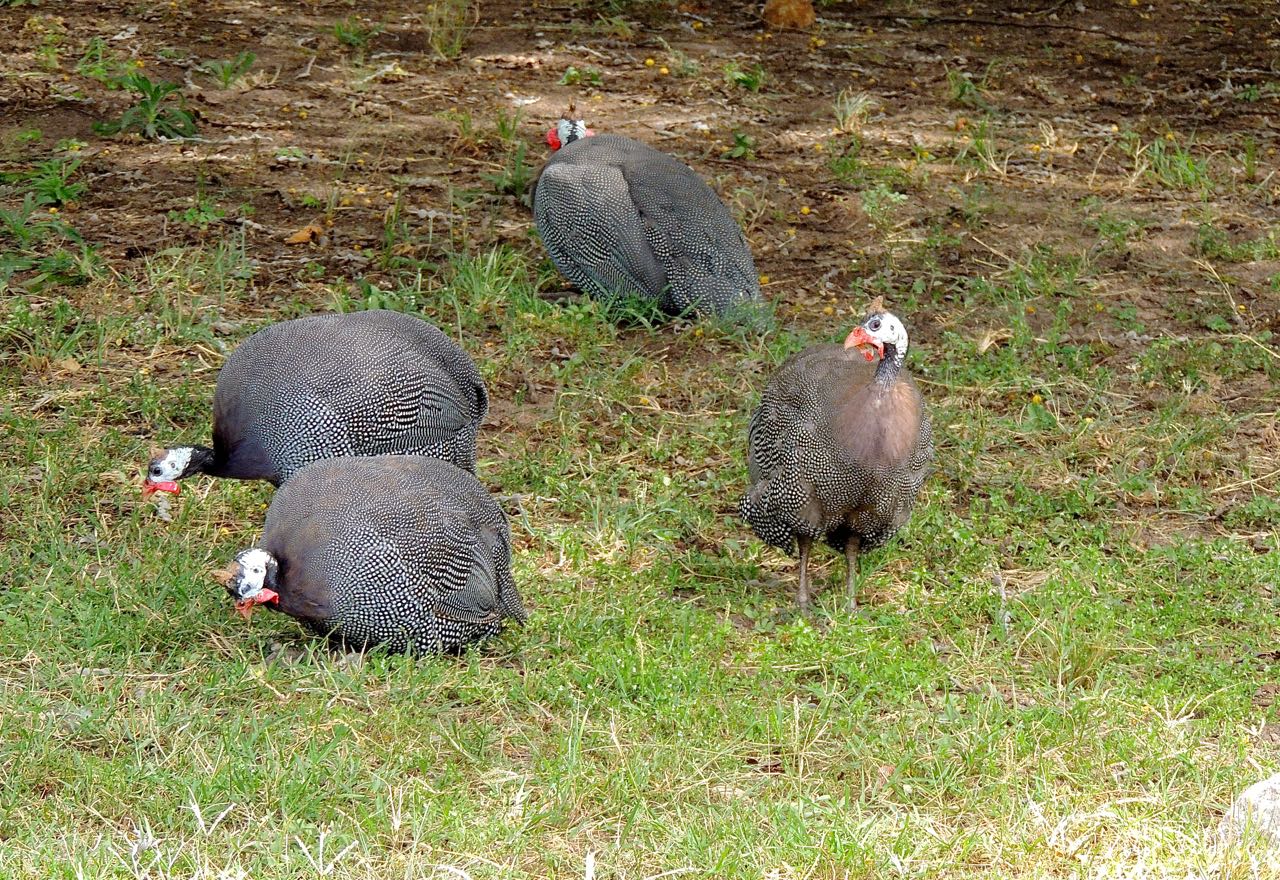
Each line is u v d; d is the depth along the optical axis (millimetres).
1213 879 6957
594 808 7590
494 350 13422
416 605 8695
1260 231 16516
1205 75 21391
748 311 13727
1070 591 9727
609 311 13969
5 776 7598
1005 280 15109
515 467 11523
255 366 9891
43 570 9633
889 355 9164
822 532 9680
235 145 17578
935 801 7719
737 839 7238
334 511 8648
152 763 7723
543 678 8688
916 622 9602
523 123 18656
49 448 11109
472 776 7879
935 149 18562
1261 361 13555
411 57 20641
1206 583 10070
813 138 18750
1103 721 8422
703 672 8789
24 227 14617
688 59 20938
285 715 8234
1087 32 22953
